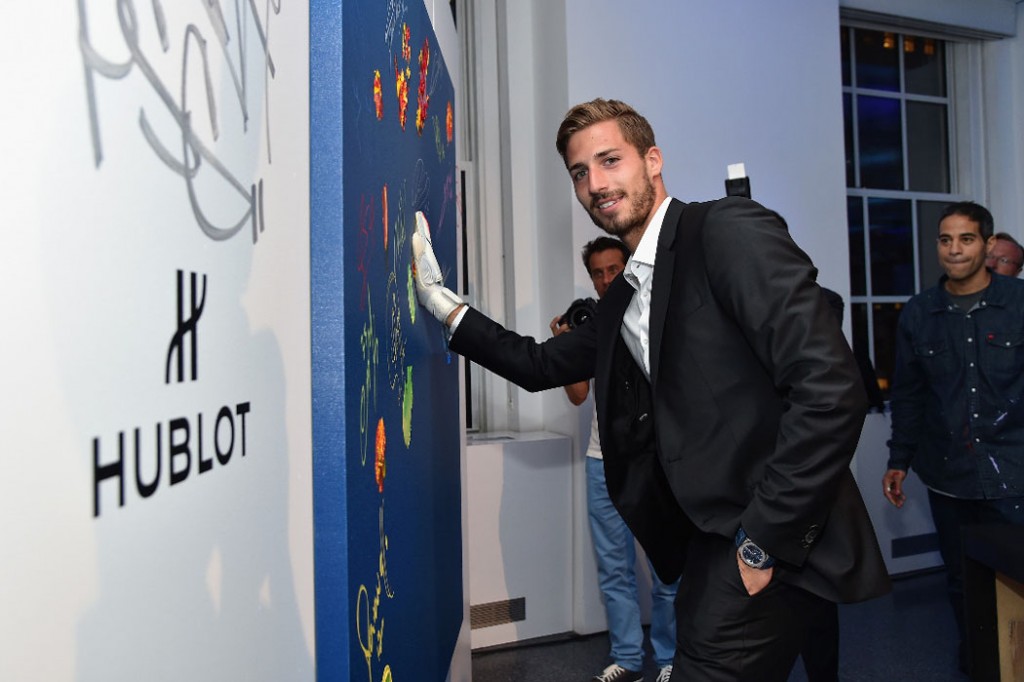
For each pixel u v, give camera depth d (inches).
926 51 156.8
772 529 41.6
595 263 96.1
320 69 26.4
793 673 97.3
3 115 10.8
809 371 41.7
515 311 122.8
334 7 26.5
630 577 97.6
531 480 110.3
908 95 154.0
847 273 131.0
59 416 11.9
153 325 14.8
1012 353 89.9
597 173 51.5
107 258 13.2
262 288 21.2
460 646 70.3
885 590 44.8
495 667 101.2
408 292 42.1
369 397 30.0
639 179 51.7
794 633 45.2
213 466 17.7
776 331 42.6
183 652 16.1
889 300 149.9
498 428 126.3
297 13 25.4
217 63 18.1
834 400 40.8
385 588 32.7
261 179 21.3
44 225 11.6
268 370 21.7
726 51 123.3
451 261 67.6
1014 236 158.4
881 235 149.8
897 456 99.7
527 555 110.0
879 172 150.8
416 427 43.6
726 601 44.1
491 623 107.8
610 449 54.1
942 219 93.6
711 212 47.0
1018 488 89.2
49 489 11.7
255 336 20.6
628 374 54.6
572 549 113.0
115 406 13.5
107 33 13.1
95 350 12.9
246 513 19.8
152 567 14.8
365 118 30.2
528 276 123.5
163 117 15.2
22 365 11.1
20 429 11.1
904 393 99.3
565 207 114.2
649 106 118.3
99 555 13.0
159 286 15.0
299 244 24.9
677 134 120.0
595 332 61.1
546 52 120.1
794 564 42.4
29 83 11.2
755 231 44.4
